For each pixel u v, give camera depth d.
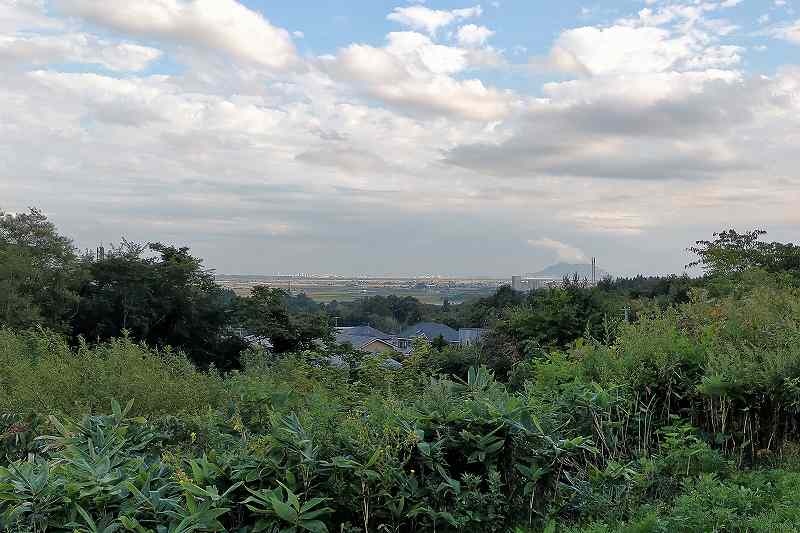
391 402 5.14
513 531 4.57
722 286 15.12
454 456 4.79
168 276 47.97
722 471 5.33
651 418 6.08
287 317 47.78
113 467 4.20
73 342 42.69
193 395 6.79
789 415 6.04
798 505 4.41
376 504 4.25
